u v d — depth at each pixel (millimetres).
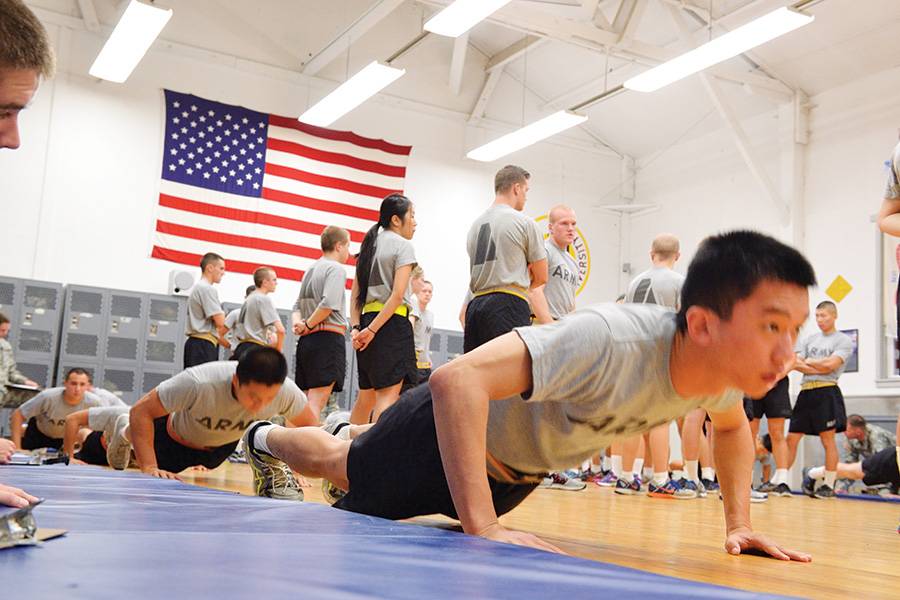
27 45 1219
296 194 10516
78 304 9039
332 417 2783
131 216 9578
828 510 5160
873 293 9352
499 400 1733
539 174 12383
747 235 1407
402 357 4418
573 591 850
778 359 1378
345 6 10977
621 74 11000
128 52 8039
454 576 905
